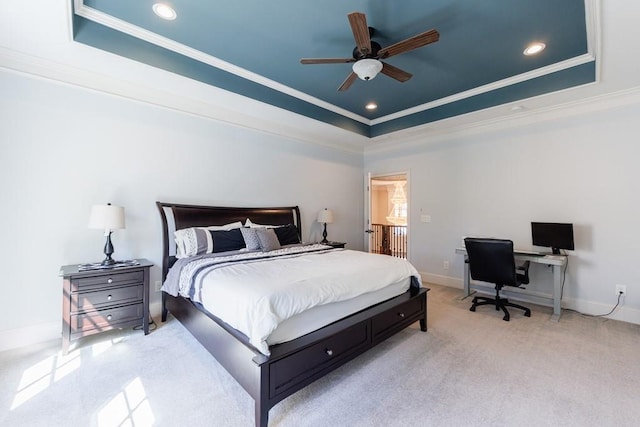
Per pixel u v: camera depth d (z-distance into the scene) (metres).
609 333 2.85
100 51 2.38
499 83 3.46
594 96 3.23
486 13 2.27
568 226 3.38
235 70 3.19
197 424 1.64
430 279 4.87
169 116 3.35
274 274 2.24
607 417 1.70
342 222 5.57
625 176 3.16
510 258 3.19
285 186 4.59
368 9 2.23
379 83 3.53
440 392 1.95
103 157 2.91
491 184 4.16
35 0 1.76
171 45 2.71
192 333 2.47
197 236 3.21
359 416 1.72
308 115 4.03
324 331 1.97
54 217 2.65
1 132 2.41
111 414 1.71
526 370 2.20
